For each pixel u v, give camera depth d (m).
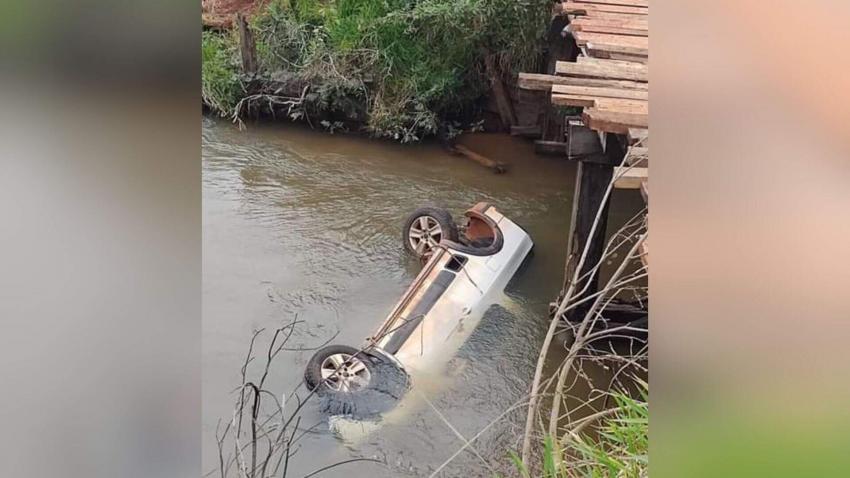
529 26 8.80
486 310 5.31
